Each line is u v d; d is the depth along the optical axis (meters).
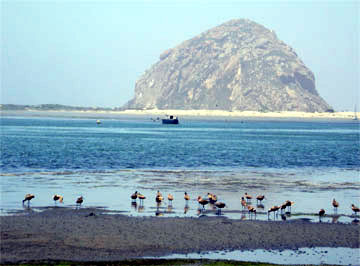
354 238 33.16
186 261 27.55
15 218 36.00
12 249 28.73
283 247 30.91
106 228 33.84
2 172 61.78
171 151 97.19
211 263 27.33
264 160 84.12
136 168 69.62
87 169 67.12
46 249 28.95
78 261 27.08
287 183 57.75
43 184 52.88
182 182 56.88
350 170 72.75
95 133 168.50
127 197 46.38
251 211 39.50
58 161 74.81
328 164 80.69
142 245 30.31
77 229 33.34
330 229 35.38
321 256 29.28
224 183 56.72
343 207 43.69
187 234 32.97
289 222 37.38
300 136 180.12
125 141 125.44
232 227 35.16
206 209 41.78
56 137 135.38
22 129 187.12
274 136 175.00
